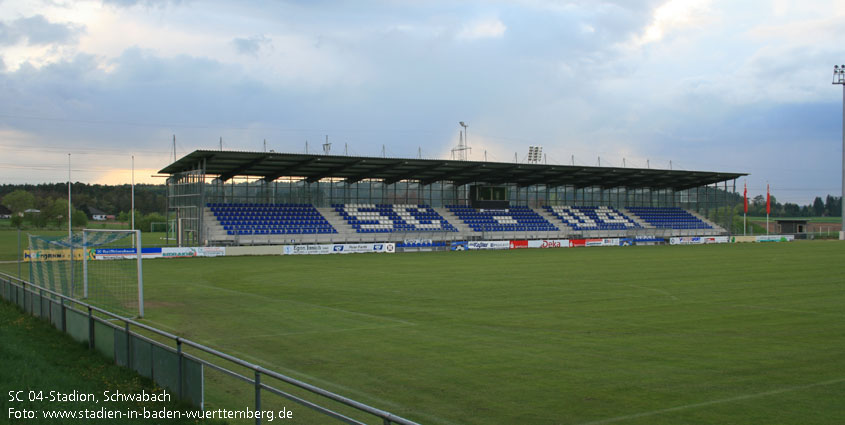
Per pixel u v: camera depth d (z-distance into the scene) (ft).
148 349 36.32
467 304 77.10
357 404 21.38
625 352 49.52
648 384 39.91
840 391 38.11
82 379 38.29
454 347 51.65
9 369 38.17
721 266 134.41
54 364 42.27
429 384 40.27
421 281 104.78
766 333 57.47
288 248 180.55
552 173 231.50
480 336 56.49
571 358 47.42
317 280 106.73
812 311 70.59
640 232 260.62
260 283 102.06
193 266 136.87
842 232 285.43
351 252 189.98
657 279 107.34
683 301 79.41
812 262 143.95
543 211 258.37
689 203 289.53
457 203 244.83
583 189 271.28
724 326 61.26
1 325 57.82
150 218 361.10
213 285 98.99
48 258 85.40
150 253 159.53
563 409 34.81
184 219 191.62
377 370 43.96
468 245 210.38
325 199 218.38
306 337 56.18
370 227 216.33
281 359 47.47
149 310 72.28
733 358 47.16
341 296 85.15
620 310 72.02
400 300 81.00
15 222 347.56
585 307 74.43
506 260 156.76
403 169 206.08
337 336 56.59
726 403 35.70
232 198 202.28
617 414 33.81
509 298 82.74
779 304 76.33
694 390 38.47
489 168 211.00
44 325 57.11
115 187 524.93
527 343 53.26
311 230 203.62
